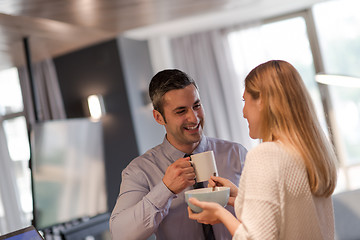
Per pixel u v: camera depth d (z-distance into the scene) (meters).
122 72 4.96
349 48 5.59
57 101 5.27
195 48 5.92
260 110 1.23
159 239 1.63
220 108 5.84
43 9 3.48
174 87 1.56
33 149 3.98
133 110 5.00
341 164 5.58
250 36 5.80
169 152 1.70
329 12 5.63
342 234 2.67
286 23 5.77
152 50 5.75
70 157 4.43
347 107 5.59
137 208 1.47
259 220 1.08
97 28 4.49
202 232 1.61
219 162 1.72
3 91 5.62
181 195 1.62
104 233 5.00
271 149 1.14
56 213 4.18
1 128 5.70
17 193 5.72
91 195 4.72
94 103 5.04
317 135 1.19
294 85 1.19
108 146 5.12
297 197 1.13
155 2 3.92
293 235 1.13
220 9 4.78
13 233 1.38
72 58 5.20
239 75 5.84
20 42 4.40
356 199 2.72
